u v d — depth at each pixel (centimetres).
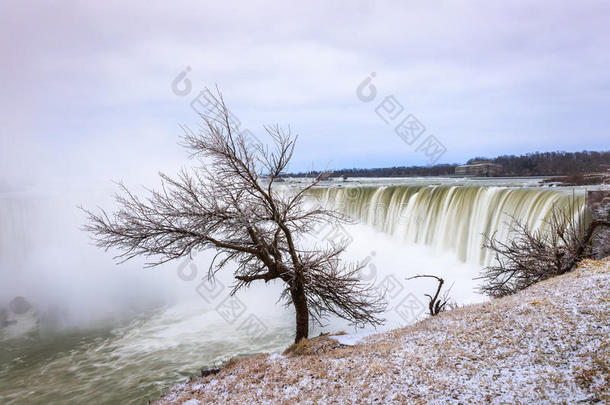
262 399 752
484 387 623
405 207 3120
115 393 1420
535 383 600
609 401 504
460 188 2623
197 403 831
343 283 1252
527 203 2075
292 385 795
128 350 1856
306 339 1184
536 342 736
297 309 1250
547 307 883
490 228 2291
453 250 2581
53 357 1817
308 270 1191
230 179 1175
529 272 1465
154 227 1115
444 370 713
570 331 741
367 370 780
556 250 1367
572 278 1107
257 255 1192
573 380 582
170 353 1784
